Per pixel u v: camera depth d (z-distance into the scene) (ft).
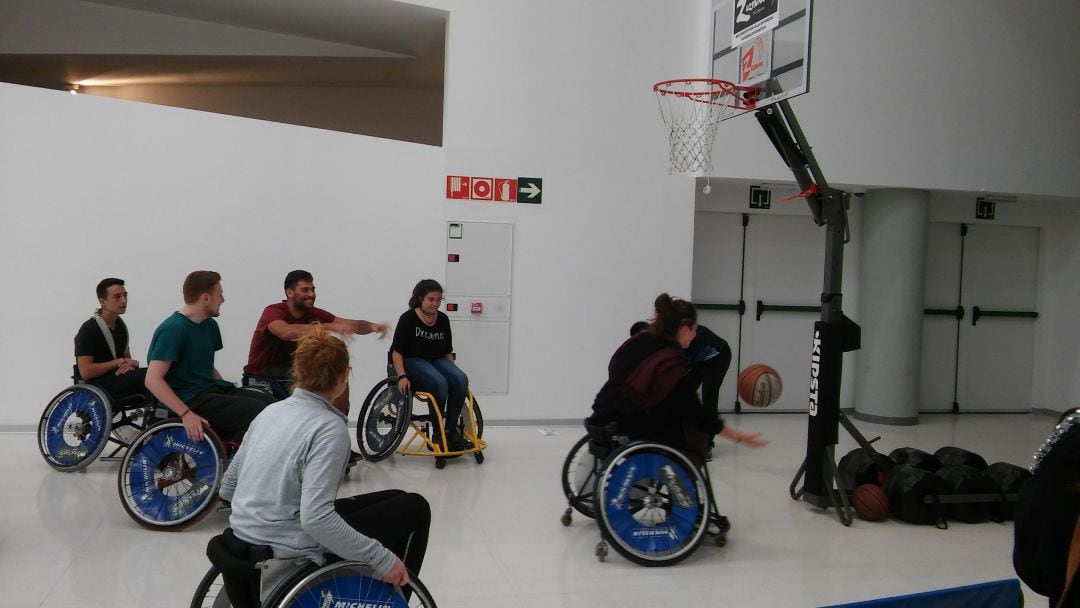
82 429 16.44
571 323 23.59
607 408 13.10
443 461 18.34
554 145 23.26
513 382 23.32
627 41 23.63
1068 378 28.53
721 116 20.26
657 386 12.66
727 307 26.99
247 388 14.84
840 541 14.42
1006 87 25.82
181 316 13.73
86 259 19.98
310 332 8.00
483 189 22.84
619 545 12.55
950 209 28.40
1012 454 22.27
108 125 20.03
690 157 23.89
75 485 15.78
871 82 24.84
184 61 28.45
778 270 27.32
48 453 16.61
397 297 22.52
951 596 8.46
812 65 24.40
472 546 13.35
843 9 24.49
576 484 14.67
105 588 11.00
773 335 27.37
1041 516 6.17
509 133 22.99
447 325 18.99
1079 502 6.01
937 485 15.53
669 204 24.07
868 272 26.86
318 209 21.79
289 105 34.55
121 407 16.83
